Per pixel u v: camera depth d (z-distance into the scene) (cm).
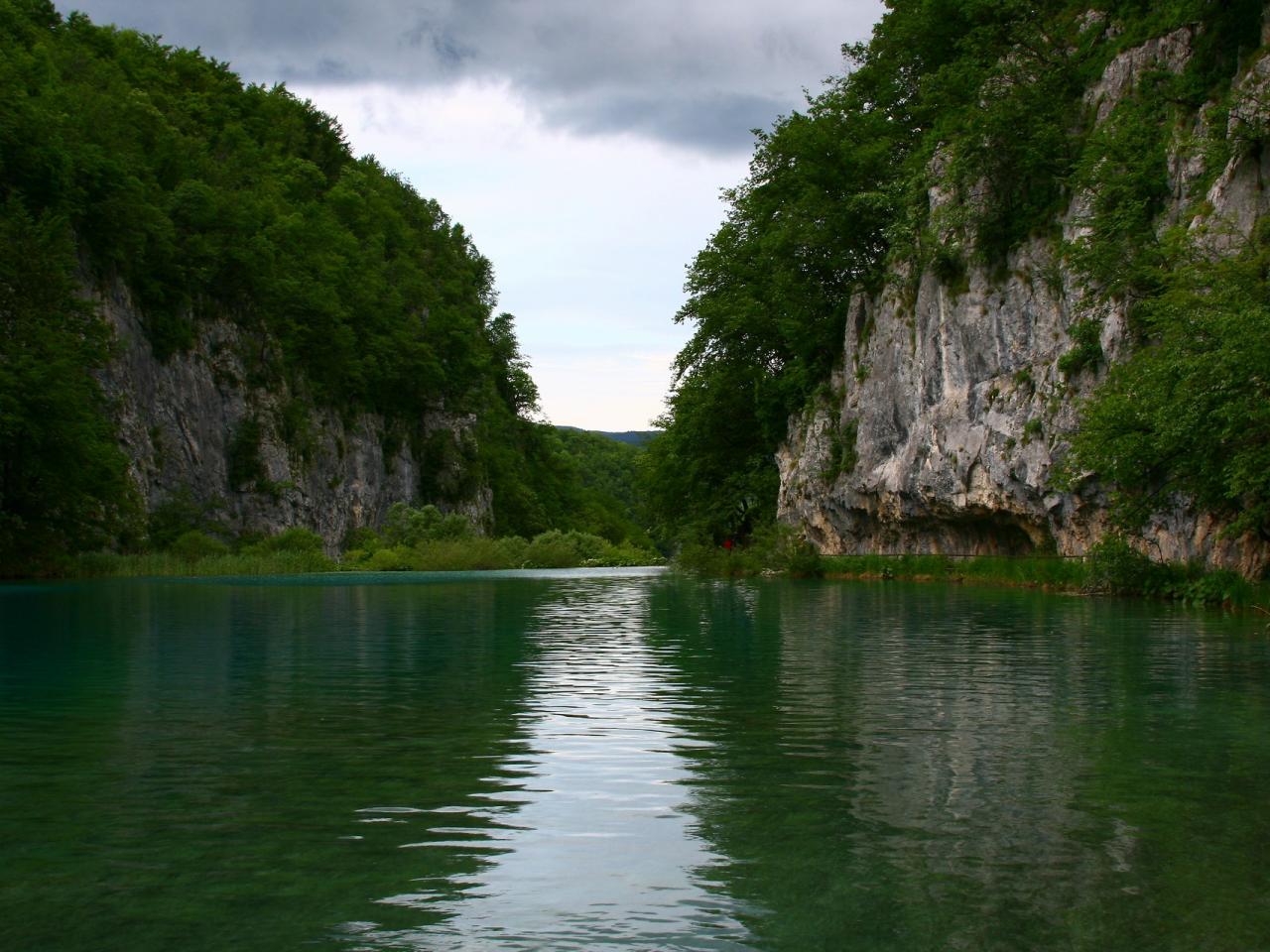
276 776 625
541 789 597
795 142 4469
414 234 12838
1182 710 845
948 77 3778
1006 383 3030
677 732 754
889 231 3666
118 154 6944
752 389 4984
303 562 5219
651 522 5719
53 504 4441
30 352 4366
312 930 402
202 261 7662
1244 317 1717
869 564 3750
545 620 1797
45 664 1137
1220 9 2609
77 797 579
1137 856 484
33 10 9081
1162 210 2505
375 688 957
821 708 855
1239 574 2055
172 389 7044
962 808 559
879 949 386
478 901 430
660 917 415
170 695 920
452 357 11181
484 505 11025
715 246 5128
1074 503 2697
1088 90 3081
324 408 9038
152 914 415
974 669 1091
